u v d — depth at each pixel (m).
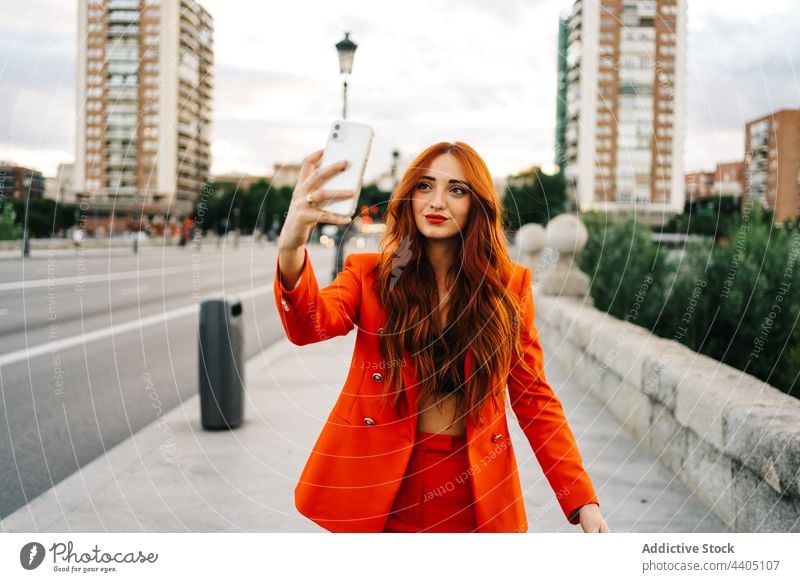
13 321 10.17
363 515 1.60
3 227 21.19
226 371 4.54
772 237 4.64
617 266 6.66
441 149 1.67
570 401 5.42
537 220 8.51
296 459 3.92
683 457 3.62
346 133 1.54
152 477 3.62
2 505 3.31
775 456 2.64
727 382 3.47
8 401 5.41
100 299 13.33
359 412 1.63
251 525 2.98
